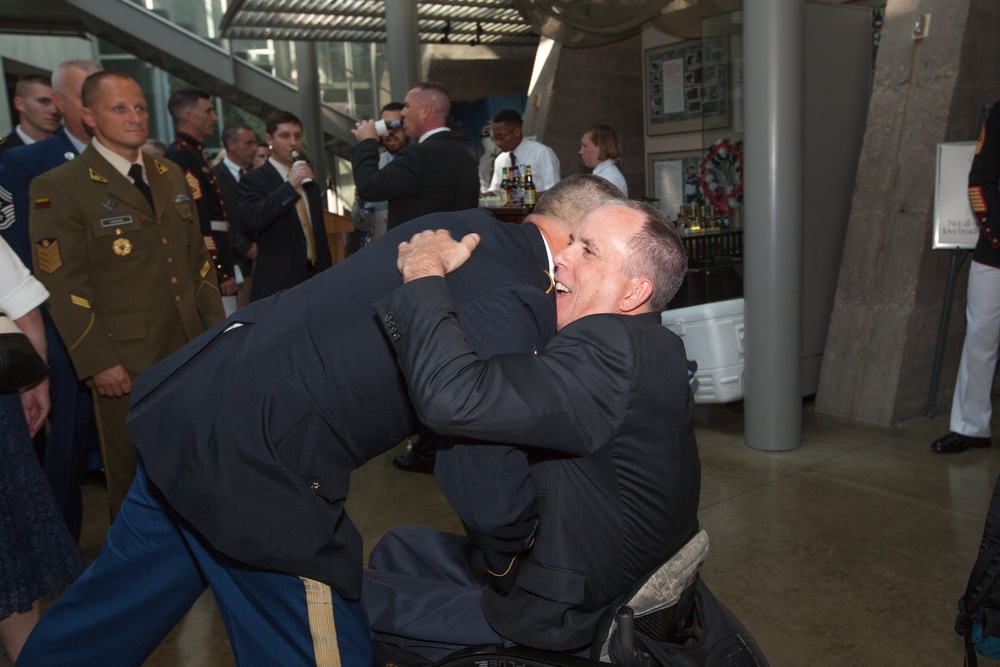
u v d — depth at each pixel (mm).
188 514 1527
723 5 5941
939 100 4051
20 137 3902
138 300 2662
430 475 3873
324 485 1544
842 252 4590
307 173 3938
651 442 1420
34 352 2025
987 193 3516
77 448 2902
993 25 4137
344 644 1564
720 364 4082
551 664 1400
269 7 7566
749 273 3855
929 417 4324
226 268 4637
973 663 1774
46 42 12203
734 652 1496
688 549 1500
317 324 1532
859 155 4656
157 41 9969
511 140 5633
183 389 1556
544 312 1517
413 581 1765
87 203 2588
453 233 1606
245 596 1610
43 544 2055
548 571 1457
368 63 11867
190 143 4512
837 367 4441
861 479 3543
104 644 1788
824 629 2416
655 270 1491
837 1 5137
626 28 6484
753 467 3744
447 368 1346
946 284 4305
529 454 1502
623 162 7645
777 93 3598
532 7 6707
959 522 3090
